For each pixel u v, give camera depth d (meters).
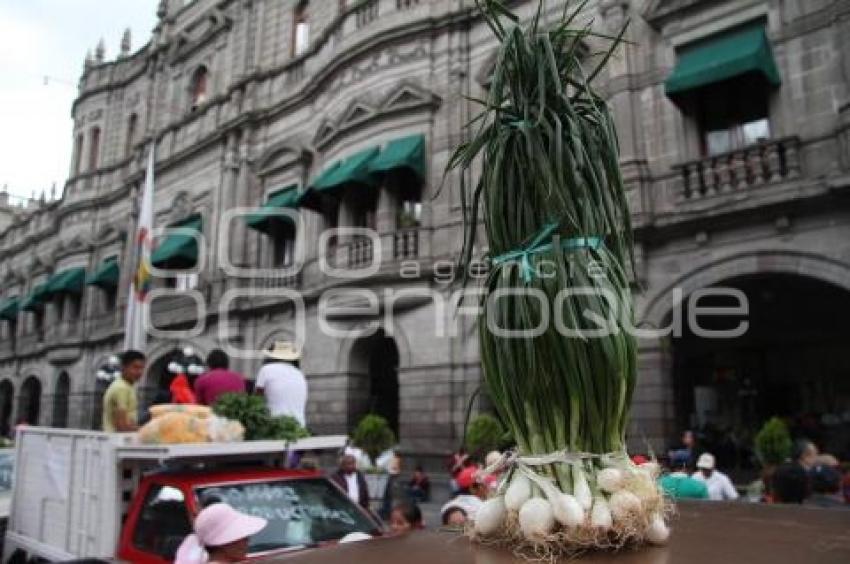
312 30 19.84
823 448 13.04
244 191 20.39
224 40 23.30
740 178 10.77
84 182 28.98
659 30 12.30
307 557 1.64
